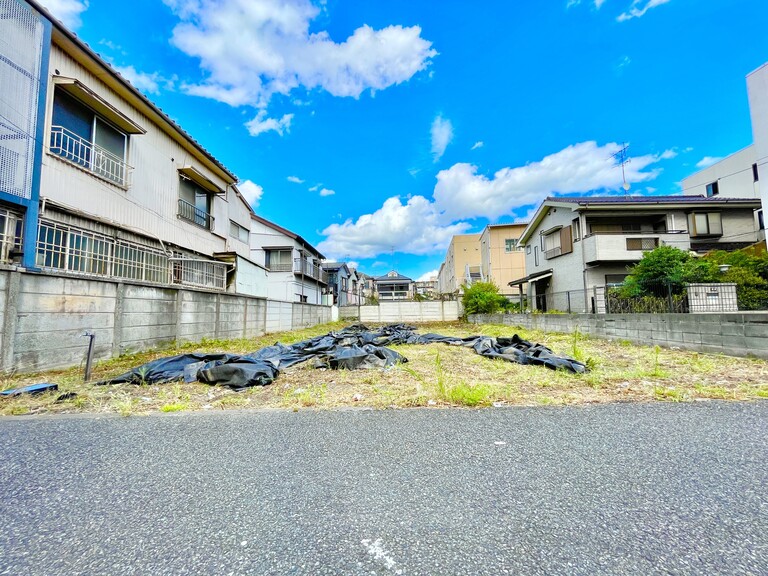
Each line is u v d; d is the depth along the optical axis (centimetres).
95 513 128
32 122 434
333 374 409
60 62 546
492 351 568
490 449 182
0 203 403
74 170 561
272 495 139
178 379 369
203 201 983
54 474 159
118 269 638
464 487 143
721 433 200
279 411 257
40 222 490
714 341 473
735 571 96
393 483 147
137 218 708
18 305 355
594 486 142
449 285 3612
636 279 802
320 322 1580
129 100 686
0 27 408
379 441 195
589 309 996
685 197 1347
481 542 109
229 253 990
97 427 223
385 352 513
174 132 805
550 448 182
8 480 153
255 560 103
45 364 382
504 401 276
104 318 463
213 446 191
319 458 173
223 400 290
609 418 230
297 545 109
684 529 114
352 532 115
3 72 408
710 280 730
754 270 779
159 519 124
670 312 627
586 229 1246
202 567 100
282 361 496
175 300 614
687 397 276
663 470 156
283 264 1844
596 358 476
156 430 217
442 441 194
